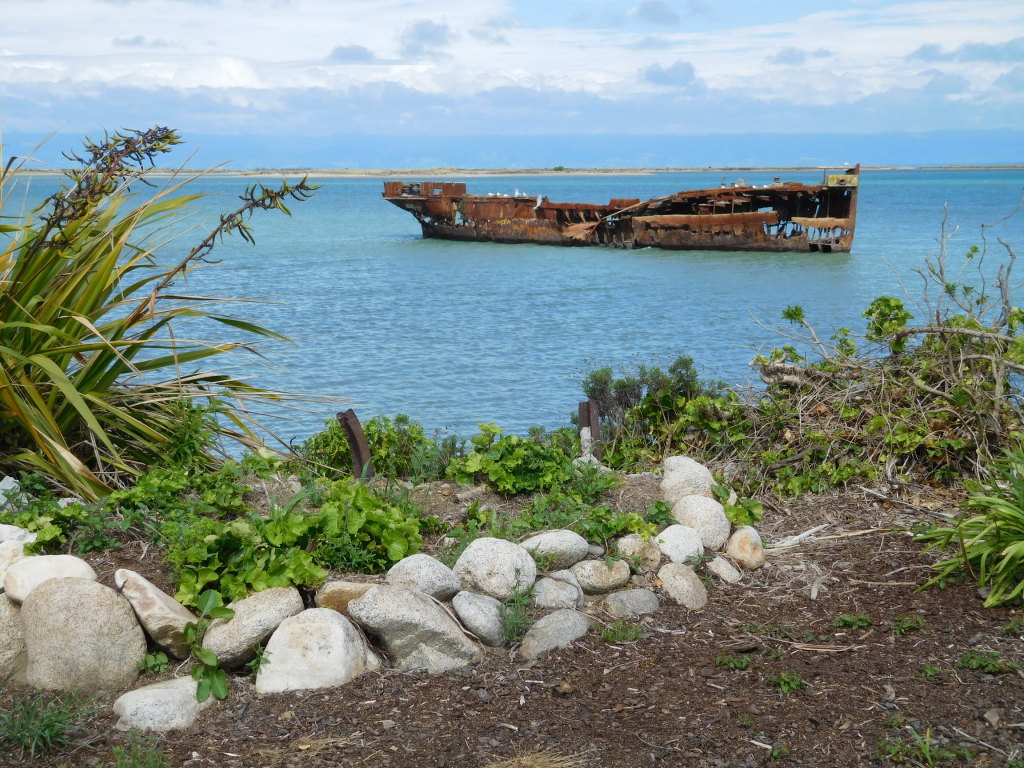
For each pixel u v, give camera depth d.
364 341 16.80
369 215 77.81
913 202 89.00
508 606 4.27
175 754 3.28
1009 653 3.95
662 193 120.12
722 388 7.62
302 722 3.50
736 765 3.25
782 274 30.16
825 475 6.38
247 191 5.25
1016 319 6.63
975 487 5.25
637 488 5.86
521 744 3.39
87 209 5.46
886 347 7.16
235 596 3.98
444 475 6.12
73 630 3.66
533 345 16.52
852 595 4.69
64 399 5.44
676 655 4.09
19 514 4.64
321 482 5.38
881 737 3.39
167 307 6.14
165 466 5.51
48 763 3.21
